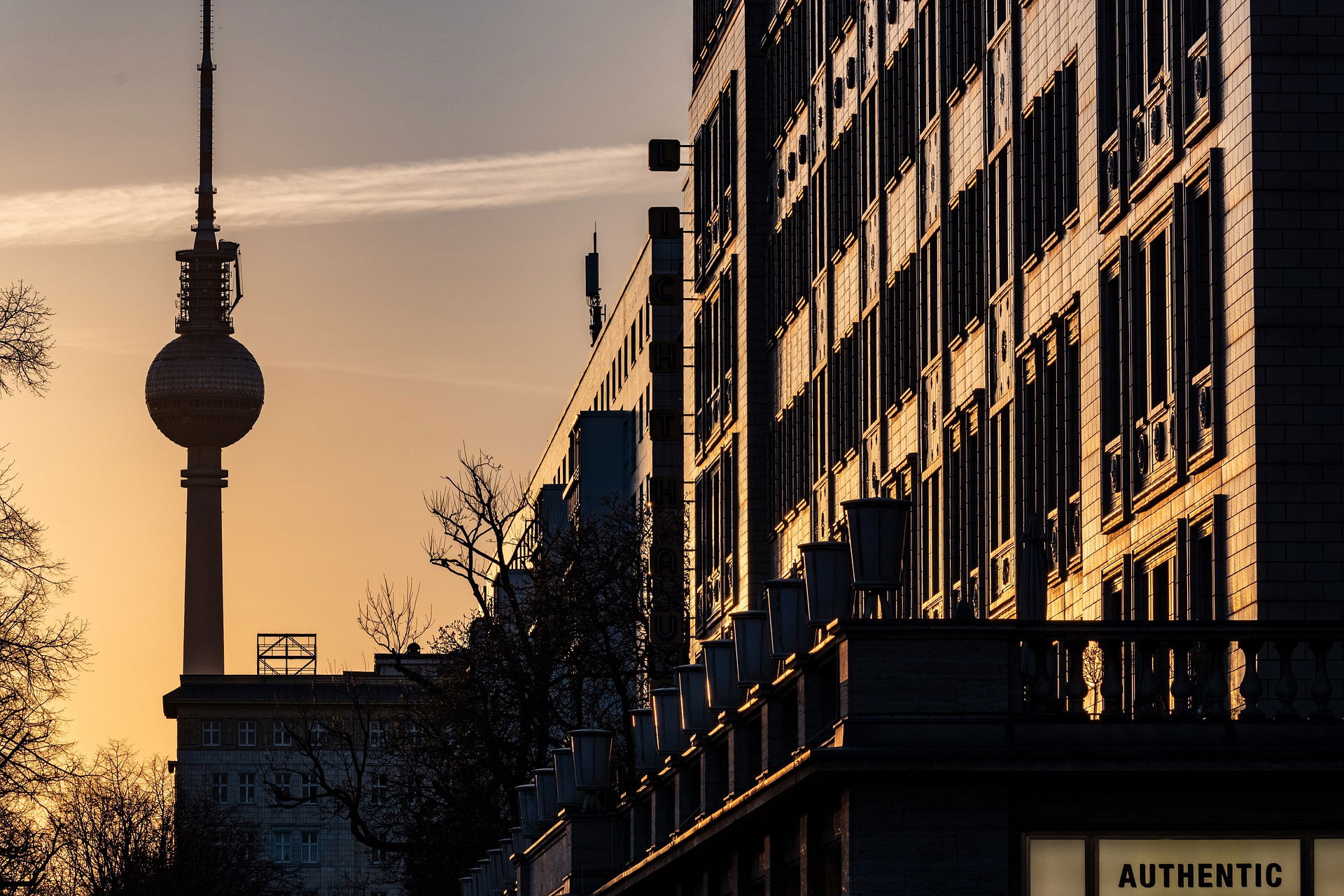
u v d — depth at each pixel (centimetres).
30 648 10125
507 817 15400
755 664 6662
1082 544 7688
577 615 14800
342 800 16912
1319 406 6091
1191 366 6606
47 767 10288
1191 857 5150
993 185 8956
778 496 13438
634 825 9188
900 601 10325
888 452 10706
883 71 10856
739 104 14238
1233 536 6247
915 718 5159
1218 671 5203
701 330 15700
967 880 5119
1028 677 5362
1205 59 6531
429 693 15462
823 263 12294
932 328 9962
